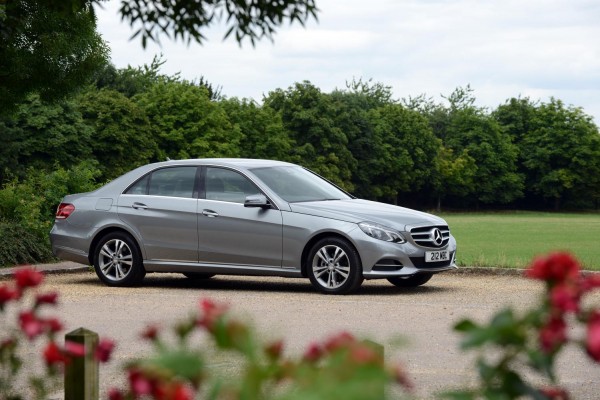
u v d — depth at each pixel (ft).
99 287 48.37
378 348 6.84
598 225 178.91
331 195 47.75
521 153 373.61
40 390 10.50
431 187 359.05
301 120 304.50
